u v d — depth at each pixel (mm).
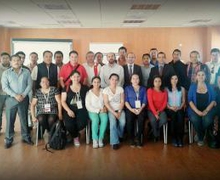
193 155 3639
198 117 4051
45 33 8398
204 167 3209
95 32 8422
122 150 3844
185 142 4250
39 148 3908
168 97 4211
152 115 4133
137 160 3441
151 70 4586
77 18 6668
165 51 8422
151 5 5188
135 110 4059
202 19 6828
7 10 5648
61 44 8367
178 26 8164
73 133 3986
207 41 8297
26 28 8320
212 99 4102
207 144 4137
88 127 4125
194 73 4621
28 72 4016
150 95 4148
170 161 3410
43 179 2869
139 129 4027
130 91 4164
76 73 4039
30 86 4016
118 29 8406
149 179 2869
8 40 8320
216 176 2947
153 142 4238
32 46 8297
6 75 3877
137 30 8398
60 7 5363
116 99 4074
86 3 5020
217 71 4371
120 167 3201
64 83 4312
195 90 4141
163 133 4348
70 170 3105
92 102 4043
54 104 4066
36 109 4082
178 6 5262
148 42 8422
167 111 4164
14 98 3881
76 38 8414
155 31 8383
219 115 4117
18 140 4312
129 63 4562
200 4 5086
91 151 3789
